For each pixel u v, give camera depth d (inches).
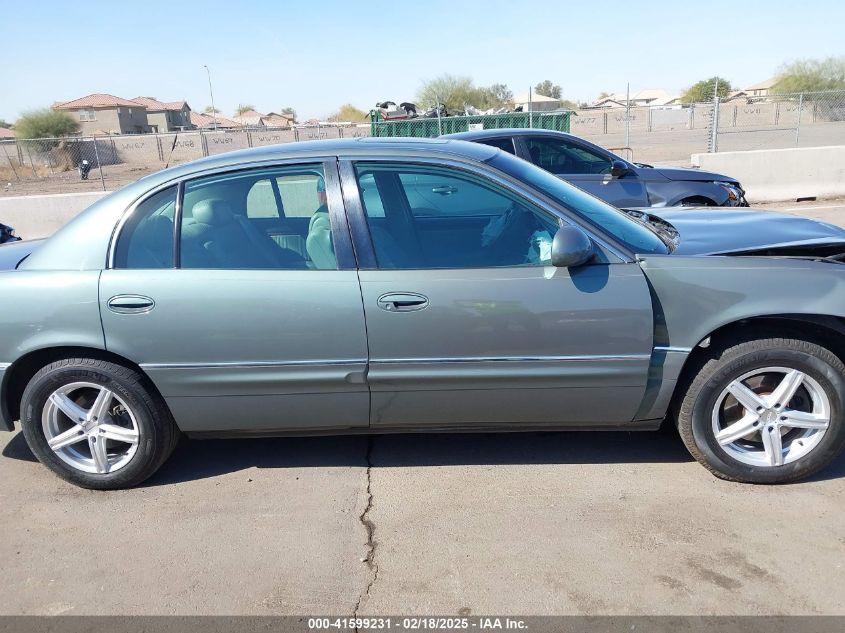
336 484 139.0
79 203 450.0
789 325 128.8
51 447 137.6
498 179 131.3
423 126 789.9
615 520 122.3
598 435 154.6
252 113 3139.8
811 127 964.6
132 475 137.7
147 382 133.6
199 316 126.8
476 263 127.4
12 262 141.7
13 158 1250.0
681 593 104.0
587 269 124.6
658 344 126.0
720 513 122.9
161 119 2748.5
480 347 126.0
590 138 1239.5
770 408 126.8
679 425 132.7
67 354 133.7
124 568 115.7
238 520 128.0
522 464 143.3
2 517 132.2
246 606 105.7
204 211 132.4
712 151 605.9
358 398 131.0
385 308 124.8
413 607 103.7
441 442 154.7
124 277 128.3
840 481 131.9
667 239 139.0
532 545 116.6
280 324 126.4
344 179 131.0
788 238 136.3
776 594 102.9
